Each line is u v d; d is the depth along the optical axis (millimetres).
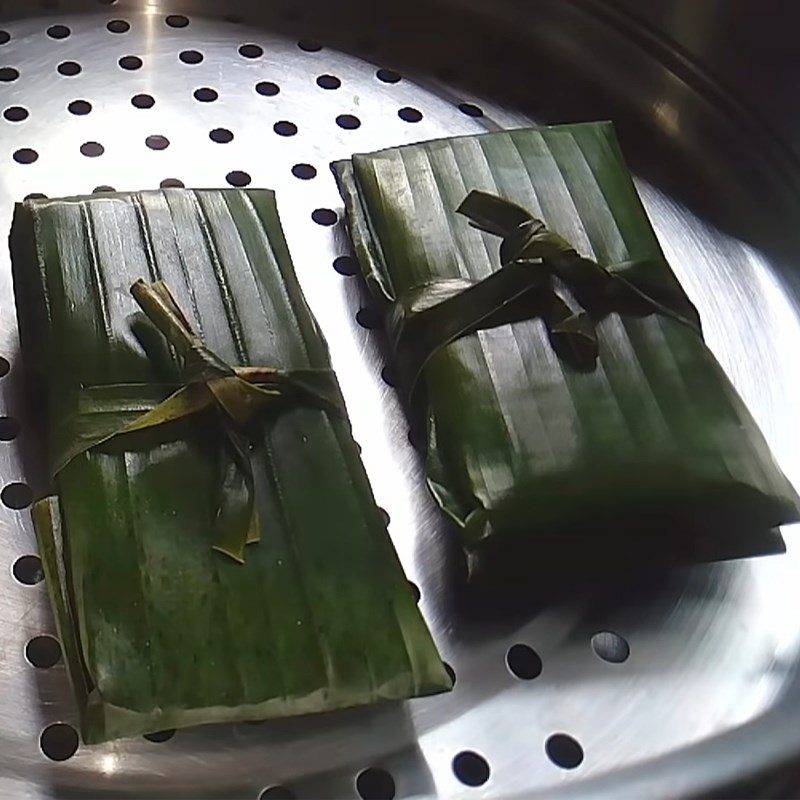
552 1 434
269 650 240
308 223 358
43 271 293
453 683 268
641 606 288
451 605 282
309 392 276
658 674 277
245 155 375
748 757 263
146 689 232
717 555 282
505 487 271
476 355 293
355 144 386
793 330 363
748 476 280
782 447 329
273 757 251
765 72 397
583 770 258
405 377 306
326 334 330
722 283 373
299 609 245
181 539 249
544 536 271
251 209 317
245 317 290
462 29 433
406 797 249
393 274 317
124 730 231
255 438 265
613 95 421
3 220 341
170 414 262
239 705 235
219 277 297
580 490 271
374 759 254
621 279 307
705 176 402
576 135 351
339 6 433
